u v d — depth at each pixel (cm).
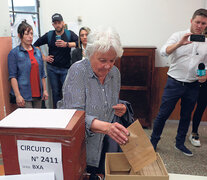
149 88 290
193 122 268
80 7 309
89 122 83
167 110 230
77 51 289
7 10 213
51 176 62
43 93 256
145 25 306
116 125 77
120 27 311
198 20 194
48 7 312
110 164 77
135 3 300
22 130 59
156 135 242
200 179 89
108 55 87
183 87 221
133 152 73
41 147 60
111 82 109
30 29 217
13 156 63
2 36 206
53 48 294
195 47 208
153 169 69
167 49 213
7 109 213
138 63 285
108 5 305
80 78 97
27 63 220
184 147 248
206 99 249
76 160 64
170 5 296
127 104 110
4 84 207
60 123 61
